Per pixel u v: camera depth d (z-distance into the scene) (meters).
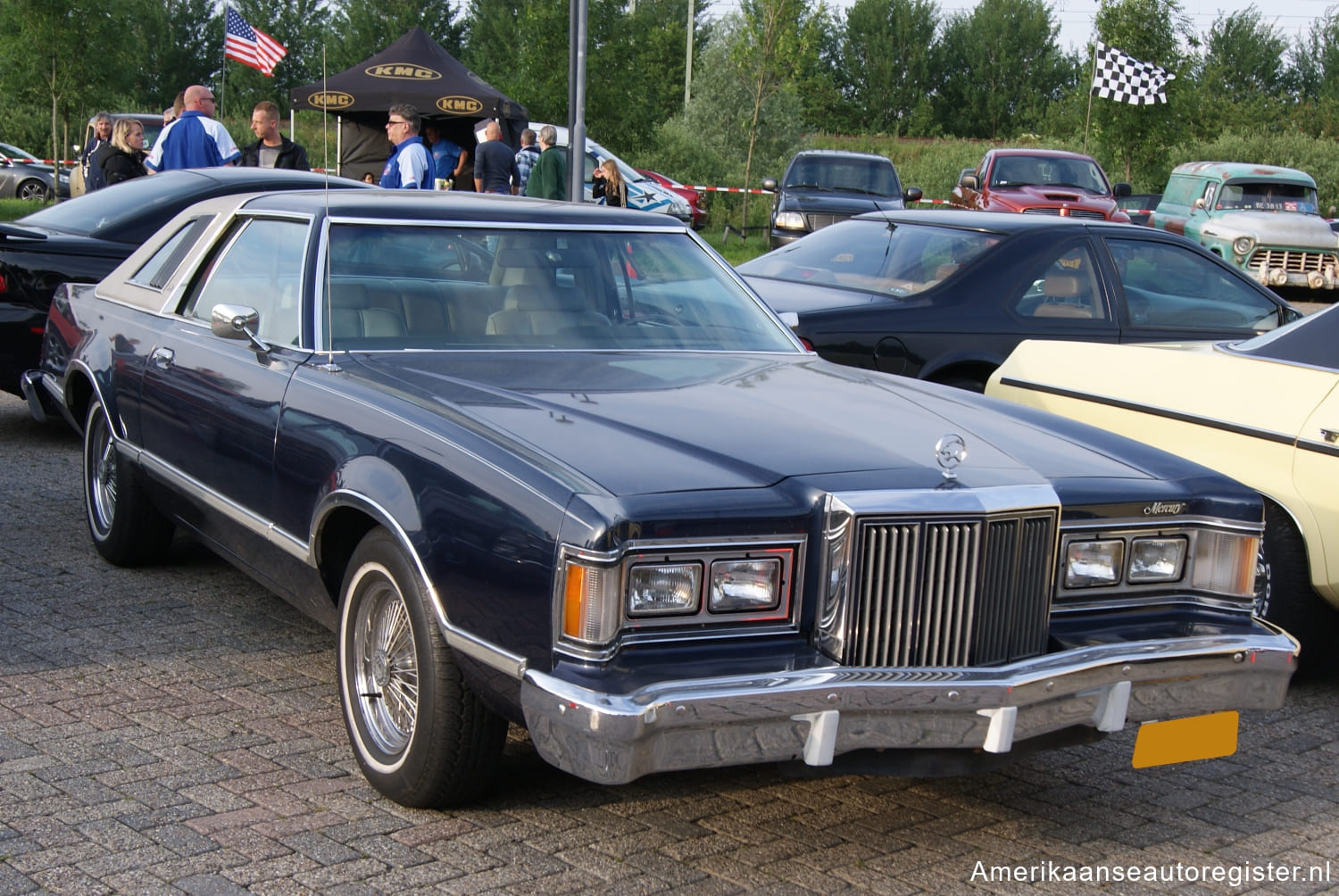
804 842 3.34
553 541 2.82
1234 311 7.34
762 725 2.80
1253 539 3.42
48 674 4.24
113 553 5.32
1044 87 79.69
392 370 3.77
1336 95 69.44
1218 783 3.88
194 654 4.47
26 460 7.30
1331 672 5.00
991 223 7.21
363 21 51.25
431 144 15.80
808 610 2.96
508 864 3.13
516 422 3.28
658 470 2.98
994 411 3.83
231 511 4.16
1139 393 5.09
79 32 27.48
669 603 2.84
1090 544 3.27
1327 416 4.48
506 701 2.96
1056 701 3.03
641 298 4.41
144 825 3.25
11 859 3.05
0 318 7.27
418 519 3.17
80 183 14.05
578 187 10.46
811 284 7.29
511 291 4.22
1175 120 27.48
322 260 4.10
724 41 33.03
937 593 2.99
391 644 3.43
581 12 10.22
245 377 4.09
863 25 79.38
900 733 2.89
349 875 3.04
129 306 5.19
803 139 32.16
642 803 3.50
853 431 3.37
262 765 3.63
